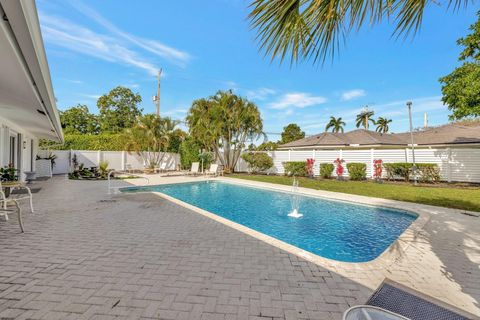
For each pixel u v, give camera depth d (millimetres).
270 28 1609
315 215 7750
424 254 3891
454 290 2857
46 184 12344
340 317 2338
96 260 3520
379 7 1759
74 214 6309
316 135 22391
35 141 16156
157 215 6270
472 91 8531
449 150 12633
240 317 2316
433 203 7852
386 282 2219
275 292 2754
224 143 20516
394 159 14094
